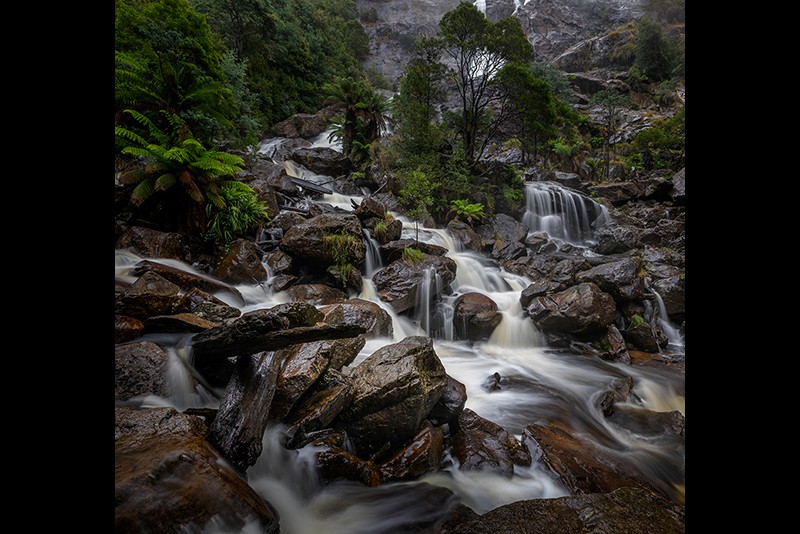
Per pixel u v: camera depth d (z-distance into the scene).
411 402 3.87
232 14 23.58
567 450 3.97
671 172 23.55
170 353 3.87
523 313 8.47
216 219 7.74
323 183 15.80
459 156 15.40
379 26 56.56
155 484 2.08
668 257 12.09
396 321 8.00
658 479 3.87
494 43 15.13
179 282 5.92
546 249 14.45
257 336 3.58
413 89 16.03
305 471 3.36
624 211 18.50
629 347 8.23
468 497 3.34
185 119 8.48
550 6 53.69
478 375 6.45
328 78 30.78
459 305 8.36
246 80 22.62
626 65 41.62
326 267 8.30
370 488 3.36
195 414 3.39
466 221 14.48
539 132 18.27
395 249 9.30
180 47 10.15
